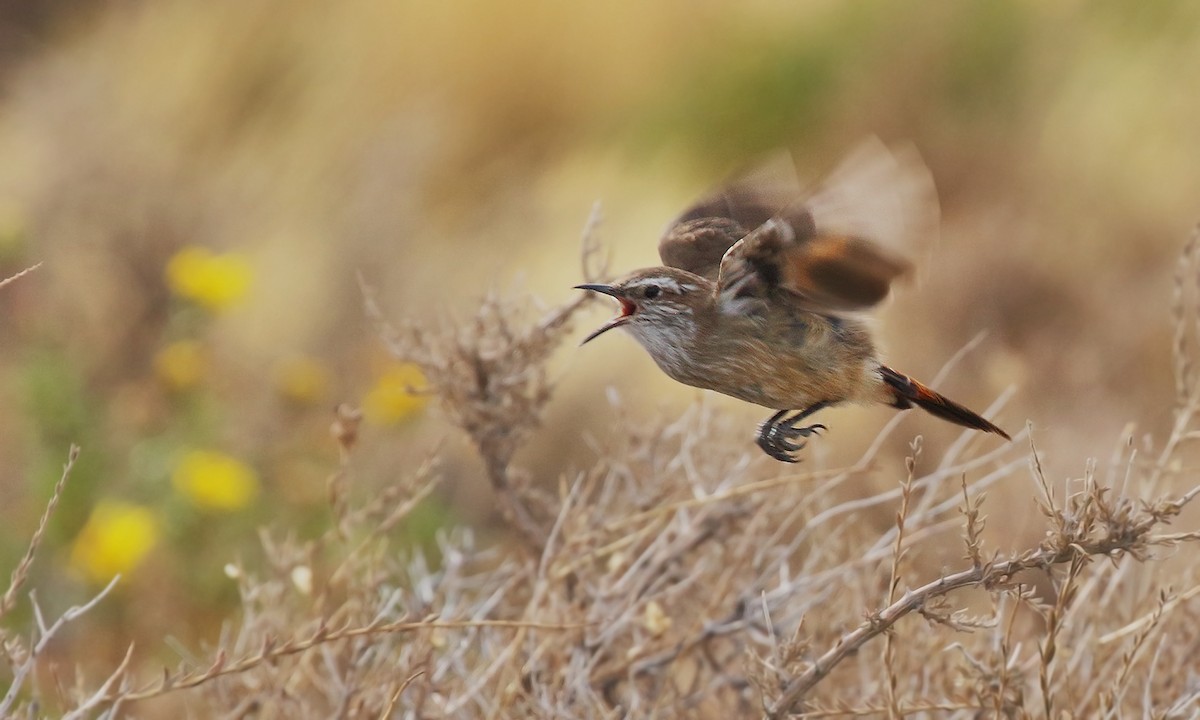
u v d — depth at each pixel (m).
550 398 8.28
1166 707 6.88
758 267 6.82
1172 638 7.23
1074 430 11.86
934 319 14.39
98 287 15.80
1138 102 17.88
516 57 19.80
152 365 13.71
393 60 20.17
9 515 11.38
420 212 18.75
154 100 20.56
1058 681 6.96
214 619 10.64
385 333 8.46
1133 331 13.91
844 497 10.80
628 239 18.08
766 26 19.78
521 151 19.53
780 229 6.35
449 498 12.30
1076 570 5.45
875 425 11.35
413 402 12.08
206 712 8.66
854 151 5.93
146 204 17.67
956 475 9.49
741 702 7.47
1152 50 18.38
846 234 6.17
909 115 18.58
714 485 8.29
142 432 11.77
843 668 7.59
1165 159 17.14
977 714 6.89
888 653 5.75
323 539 8.09
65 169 18.03
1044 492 5.66
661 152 19.27
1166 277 14.71
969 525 5.52
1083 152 17.50
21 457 12.03
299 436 12.76
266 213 18.75
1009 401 12.12
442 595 9.09
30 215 16.72
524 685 7.51
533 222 18.34
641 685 7.61
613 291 7.25
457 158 19.33
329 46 20.47
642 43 19.95
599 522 8.27
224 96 20.41
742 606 7.67
